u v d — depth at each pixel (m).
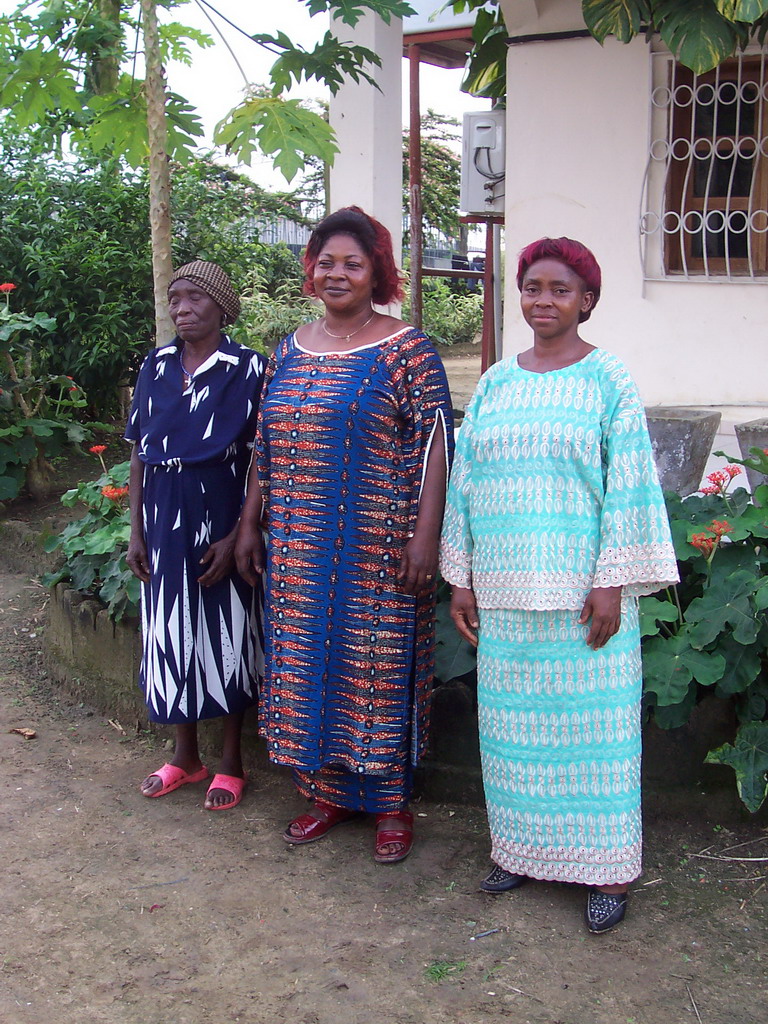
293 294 11.97
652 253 5.72
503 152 6.70
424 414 2.77
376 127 6.62
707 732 3.00
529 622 2.52
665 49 5.42
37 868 2.90
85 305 7.59
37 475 6.32
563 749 2.55
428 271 7.79
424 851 2.97
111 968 2.48
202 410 3.05
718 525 2.98
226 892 2.79
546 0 5.61
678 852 2.90
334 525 2.79
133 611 3.76
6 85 3.81
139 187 7.91
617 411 2.45
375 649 2.82
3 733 3.75
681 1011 2.29
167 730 3.70
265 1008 2.33
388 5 3.74
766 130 5.46
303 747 2.91
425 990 2.38
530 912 2.67
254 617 3.24
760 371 5.63
